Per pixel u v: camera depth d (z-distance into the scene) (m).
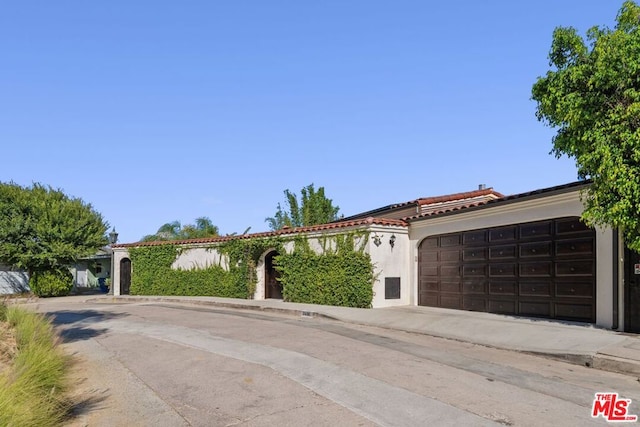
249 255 21.33
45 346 8.12
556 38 9.34
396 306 16.41
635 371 7.55
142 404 6.09
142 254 26.03
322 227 17.77
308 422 5.21
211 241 23.08
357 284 16.36
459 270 15.04
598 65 8.50
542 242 12.45
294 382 6.77
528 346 9.32
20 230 25.58
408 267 17.00
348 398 6.00
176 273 24.52
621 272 10.32
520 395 6.12
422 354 8.73
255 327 12.25
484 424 5.06
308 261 18.28
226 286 22.19
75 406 6.04
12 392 5.02
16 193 26.55
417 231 16.70
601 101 8.62
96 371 7.89
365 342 9.95
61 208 27.09
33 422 4.80
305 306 16.92
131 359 8.72
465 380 6.84
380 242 16.41
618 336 9.50
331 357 8.30
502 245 13.60
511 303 13.23
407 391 6.25
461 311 14.48
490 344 9.91
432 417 5.29
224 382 6.91
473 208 14.20
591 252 11.21
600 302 10.84
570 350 8.64
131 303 21.97
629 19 8.80
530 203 12.66
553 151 9.73
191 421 5.41
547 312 12.22
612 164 8.23
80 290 33.34
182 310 17.50
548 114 9.55
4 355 7.93
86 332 12.02
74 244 27.20
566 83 9.05
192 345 9.78
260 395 6.24
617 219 8.38
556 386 6.66
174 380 7.16
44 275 26.70
